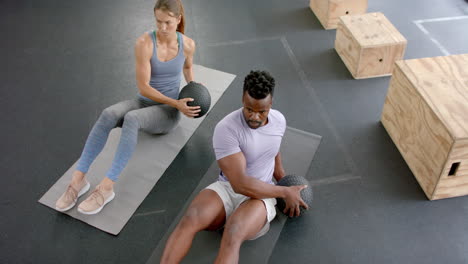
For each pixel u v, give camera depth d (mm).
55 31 3629
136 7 3920
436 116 2027
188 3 3969
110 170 2170
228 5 3939
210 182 2320
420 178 2281
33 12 3867
